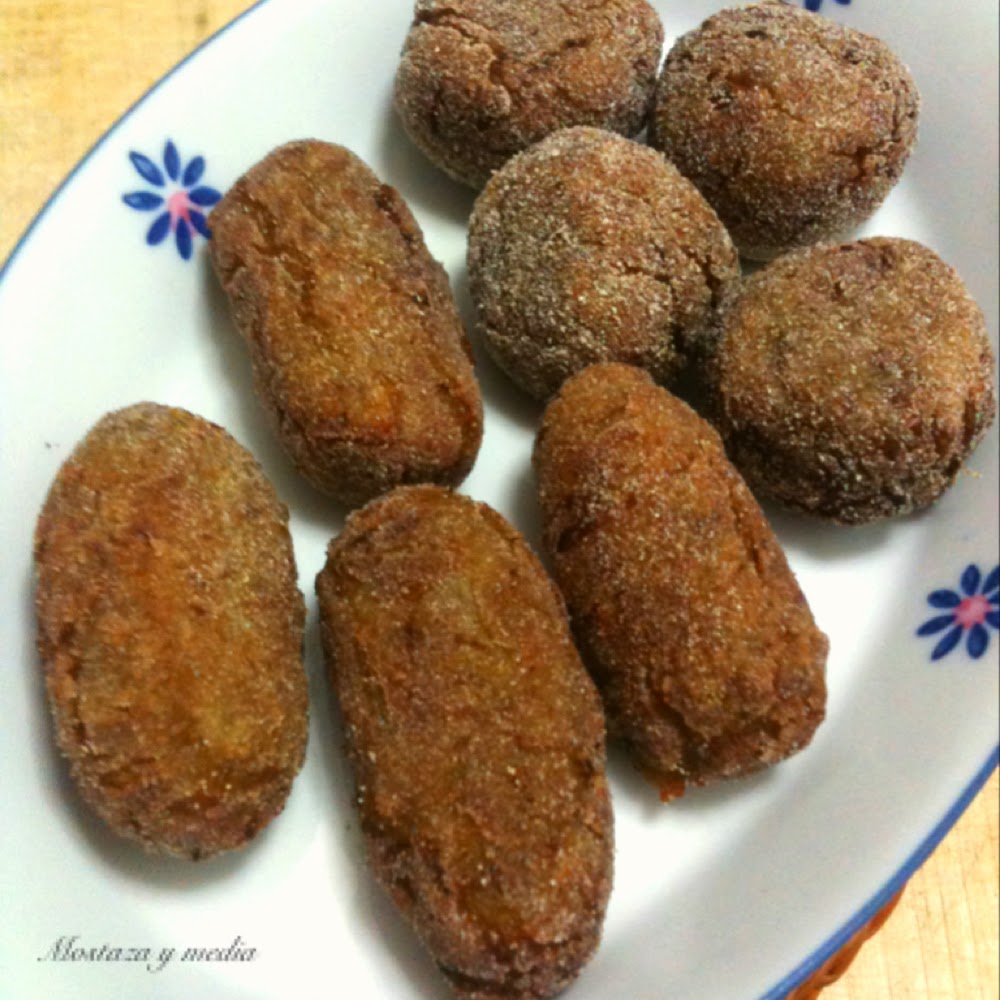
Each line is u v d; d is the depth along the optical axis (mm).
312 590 185
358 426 175
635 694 166
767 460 184
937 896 196
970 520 195
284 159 191
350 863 169
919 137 228
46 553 160
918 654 188
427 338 181
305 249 183
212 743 152
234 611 159
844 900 164
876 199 207
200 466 168
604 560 168
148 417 170
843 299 182
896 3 228
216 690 154
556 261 186
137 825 154
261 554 166
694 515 167
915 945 193
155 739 151
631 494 169
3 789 158
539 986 151
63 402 183
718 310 191
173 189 201
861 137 199
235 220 188
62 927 156
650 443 171
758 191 200
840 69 201
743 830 177
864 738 182
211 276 202
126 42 233
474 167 210
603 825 154
